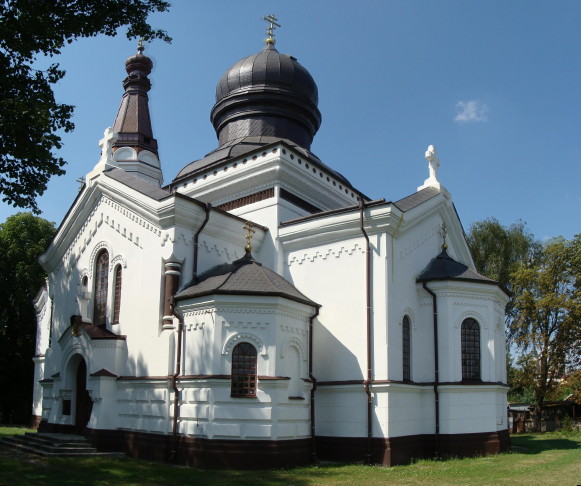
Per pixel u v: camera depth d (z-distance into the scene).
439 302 24.94
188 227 23.75
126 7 19.88
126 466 19.30
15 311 45.78
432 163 28.45
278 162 27.14
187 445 20.30
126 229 25.28
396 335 23.12
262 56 33.94
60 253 29.94
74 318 24.86
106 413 22.84
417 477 18.44
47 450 21.83
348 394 22.70
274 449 20.00
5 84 18.56
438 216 27.92
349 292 23.77
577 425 46.09
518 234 51.69
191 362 21.17
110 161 27.42
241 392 20.48
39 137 18.67
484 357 25.16
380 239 23.39
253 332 20.89
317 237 25.05
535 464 21.56
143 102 41.47
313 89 34.50
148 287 23.50
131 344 23.48
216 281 22.09
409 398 23.39
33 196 20.41
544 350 45.94
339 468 20.41
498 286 26.00
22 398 45.19
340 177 31.45
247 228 25.34
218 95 34.75
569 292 46.38
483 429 24.42
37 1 18.00
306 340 22.86
